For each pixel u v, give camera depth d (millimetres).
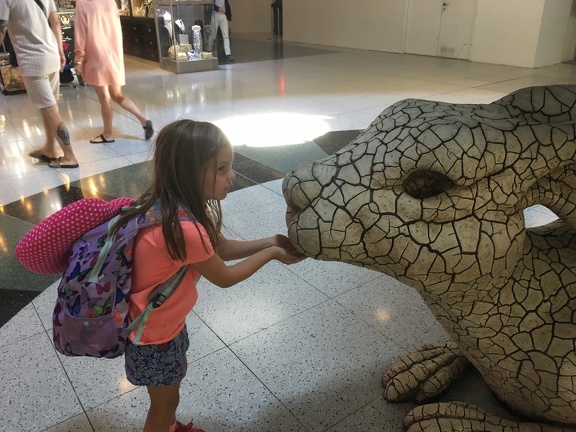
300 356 2369
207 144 1470
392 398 2082
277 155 5145
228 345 2443
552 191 1457
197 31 10500
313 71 10320
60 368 2314
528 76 9312
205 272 1588
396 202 1310
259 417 2045
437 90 8141
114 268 1454
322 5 14555
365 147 1388
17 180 4590
